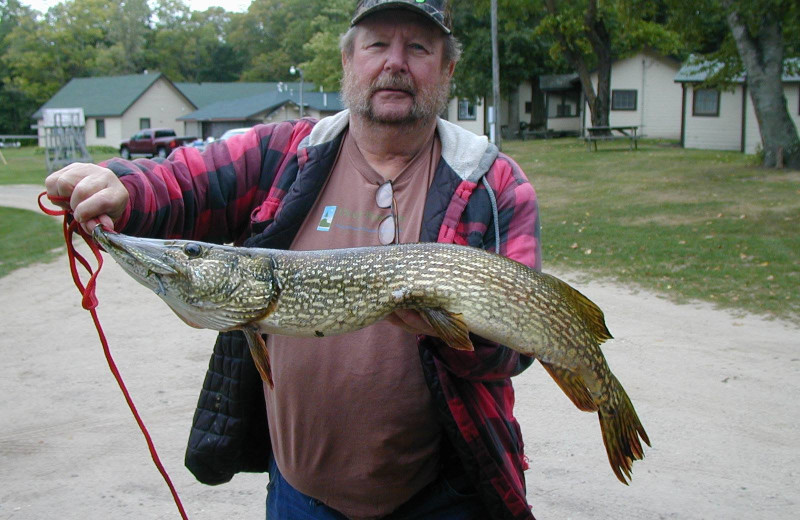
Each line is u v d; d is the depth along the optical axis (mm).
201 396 2607
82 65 79938
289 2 95875
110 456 4777
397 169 2428
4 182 29469
